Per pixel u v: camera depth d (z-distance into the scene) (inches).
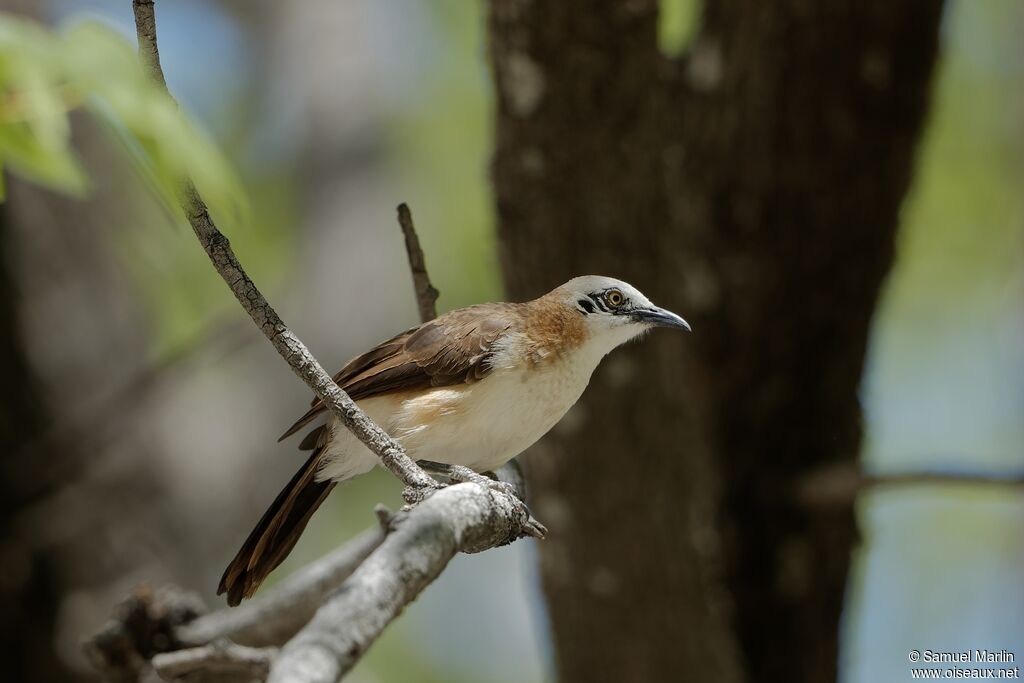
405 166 753.6
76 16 272.1
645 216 421.7
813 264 501.7
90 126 616.4
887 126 490.3
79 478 585.0
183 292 677.9
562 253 426.0
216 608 612.1
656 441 429.7
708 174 500.7
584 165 412.2
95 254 617.0
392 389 362.6
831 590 513.0
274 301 726.5
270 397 682.2
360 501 702.5
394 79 786.2
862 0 473.1
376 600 217.5
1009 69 706.8
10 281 570.9
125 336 618.2
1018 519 718.5
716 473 492.1
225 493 642.2
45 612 560.4
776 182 496.4
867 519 598.2
